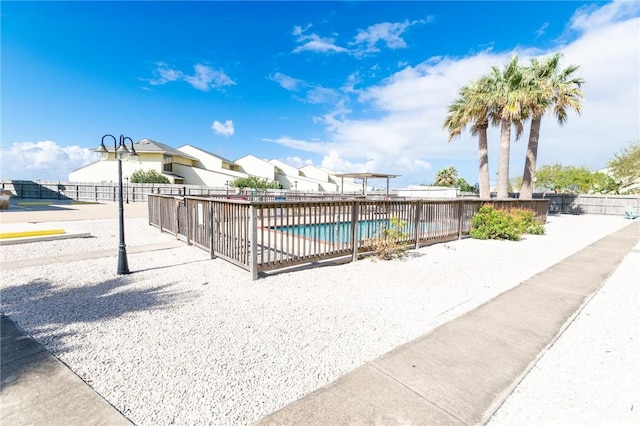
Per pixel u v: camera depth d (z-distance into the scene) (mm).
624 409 2117
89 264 5727
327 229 6680
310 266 5914
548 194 24688
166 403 2119
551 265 6289
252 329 3266
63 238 8062
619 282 5125
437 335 3158
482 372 2516
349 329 3312
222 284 4727
